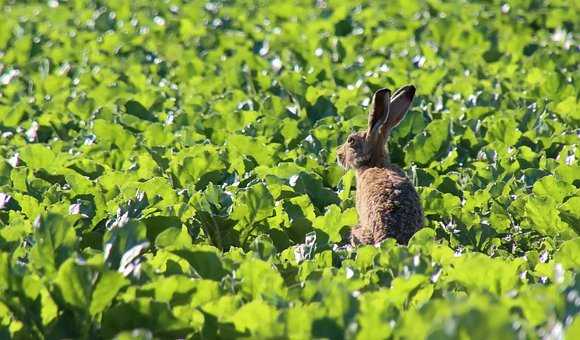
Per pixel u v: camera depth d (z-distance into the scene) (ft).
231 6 91.45
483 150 48.34
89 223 39.24
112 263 31.14
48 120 55.31
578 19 75.92
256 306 28.22
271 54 70.38
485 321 23.91
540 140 49.32
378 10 83.97
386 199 39.45
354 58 69.36
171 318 28.32
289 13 85.30
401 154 49.80
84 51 74.74
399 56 67.00
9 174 45.34
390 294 30.04
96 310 29.07
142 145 50.19
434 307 26.16
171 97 61.21
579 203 39.27
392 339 26.30
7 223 40.24
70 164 46.93
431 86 59.77
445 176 44.83
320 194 43.60
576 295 27.50
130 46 74.84
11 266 29.78
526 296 27.84
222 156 48.03
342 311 27.63
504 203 42.52
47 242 31.35
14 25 85.76
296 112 55.67
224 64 67.67
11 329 29.01
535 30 77.46
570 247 34.24
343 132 50.19
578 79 56.54
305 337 26.68
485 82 59.72
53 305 29.32
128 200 40.19
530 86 59.41
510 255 37.63
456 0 87.20
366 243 39.52
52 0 98.73
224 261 32.83
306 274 33.68
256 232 39.81
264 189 39.17
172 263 32.63
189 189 42.68
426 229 36.24
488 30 73.10
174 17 86.58
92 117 55.52
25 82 68.18
